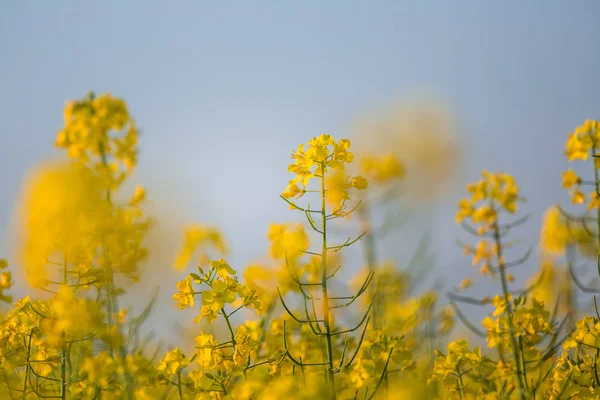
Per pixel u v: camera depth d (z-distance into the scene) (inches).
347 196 46.5
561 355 49.8
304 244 48.5
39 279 48.4
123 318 50.1
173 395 51.0
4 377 49.6
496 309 49.3
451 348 50.0
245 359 47.7
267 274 50.8
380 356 49.8
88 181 49.1
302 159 46.8
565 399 48.5
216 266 48.3
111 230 48.9
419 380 49.9
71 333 47.8
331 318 49.8
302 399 45.5
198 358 48.3
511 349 49.3
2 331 49.2
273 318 50.7
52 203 48.4
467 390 50.4
